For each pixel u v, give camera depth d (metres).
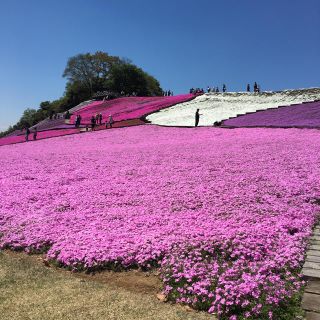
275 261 8.68
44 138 45.06
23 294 7.96
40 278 8.77
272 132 29.80
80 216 12.87
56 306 7.44
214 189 14.79
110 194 15.48
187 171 18.34
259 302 7.17
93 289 8.17
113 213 12.93
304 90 55.78
